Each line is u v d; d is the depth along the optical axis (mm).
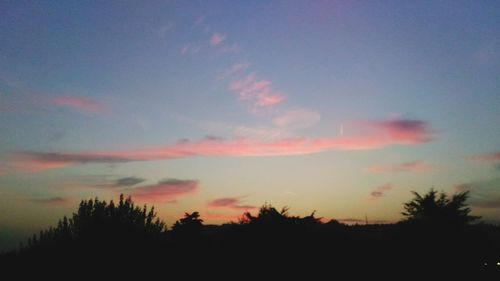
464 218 20219
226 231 19516
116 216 22828
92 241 21766
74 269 21156
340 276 18172
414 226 20188
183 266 21141
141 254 21938
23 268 21531
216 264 19516
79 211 23297
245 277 17672
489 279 18859
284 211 18656
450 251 19469
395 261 19547
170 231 24688
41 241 23016
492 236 20812
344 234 19953
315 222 19031
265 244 17734
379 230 22281
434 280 19172
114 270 21125
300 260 17703
